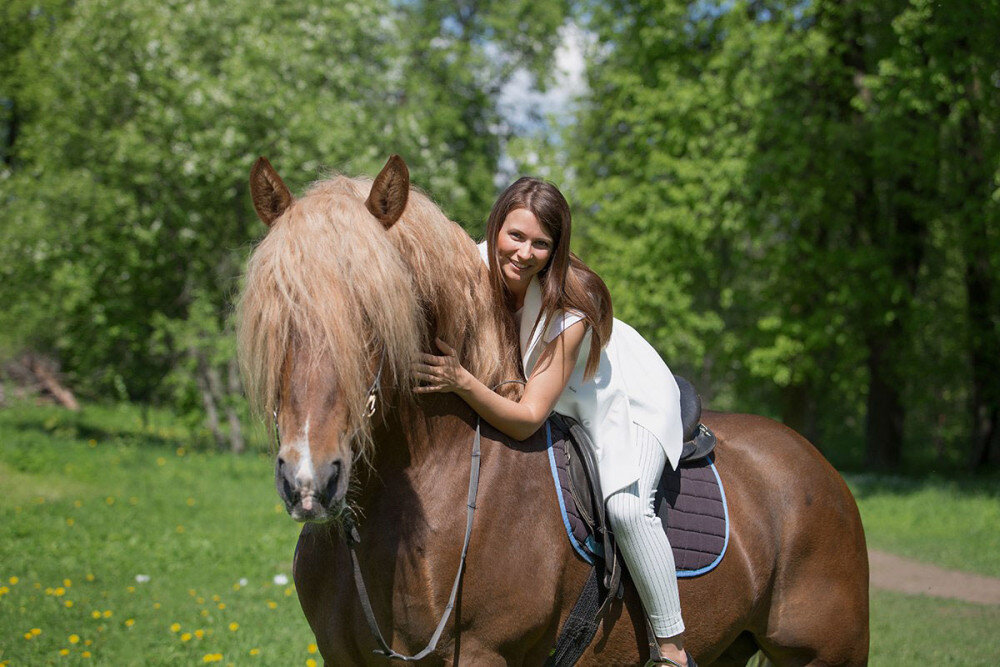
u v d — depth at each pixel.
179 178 12.52
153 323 12.98
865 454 15.44
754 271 15.15
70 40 12.88
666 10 13.94
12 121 18.19
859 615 2.71
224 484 10.19
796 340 13.29
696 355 14.41
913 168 12.95
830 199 13.41
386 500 2.19
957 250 14.63
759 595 2.57
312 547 2.28
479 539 2.17
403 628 2.14
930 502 10.82
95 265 12.55
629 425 2.35
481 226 9.10
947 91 11.28
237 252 13.05
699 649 2.49
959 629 5.59
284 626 4.98
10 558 6.27
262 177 2.11
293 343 1.86
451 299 2.21
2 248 12.18
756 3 14.05
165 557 6.63
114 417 16.75
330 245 1.92
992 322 14.18
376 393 2.04
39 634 4.57
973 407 15.46
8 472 9.25
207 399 13.62
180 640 4.61
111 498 8.61
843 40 13.55
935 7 11.00
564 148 15.46
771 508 2.66
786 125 12.63
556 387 2.27
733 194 13.51
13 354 16.06
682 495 2.49
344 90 14.28
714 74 14.05
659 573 2.28
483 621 2.16
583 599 2.29
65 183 12.09
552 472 2.30
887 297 13.38
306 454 1.79
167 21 12.76
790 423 15.06
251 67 12.72
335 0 14.33
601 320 2.31
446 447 2.23
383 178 2.06
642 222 13.88
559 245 2.29
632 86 14.56
